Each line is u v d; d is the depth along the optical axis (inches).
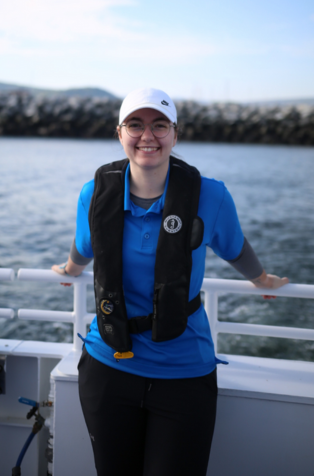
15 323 290.4
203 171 1381.6
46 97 2635.3
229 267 434.9
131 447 47.8
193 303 47.3
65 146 2150.6
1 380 67.6
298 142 2374.5
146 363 46.0
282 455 55.5
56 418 58.1
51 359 70.5
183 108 2513.5
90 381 48.0
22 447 68.5
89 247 52.0
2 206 791.7
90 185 49.0
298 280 420.5
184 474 44.4
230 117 2445.9
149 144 43.9
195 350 46.6
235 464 56.9
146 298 45.9
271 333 63.9
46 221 673.6
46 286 370.9
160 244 44.2
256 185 1122.0
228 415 56.4
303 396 53.9
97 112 2549.2
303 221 691.4
